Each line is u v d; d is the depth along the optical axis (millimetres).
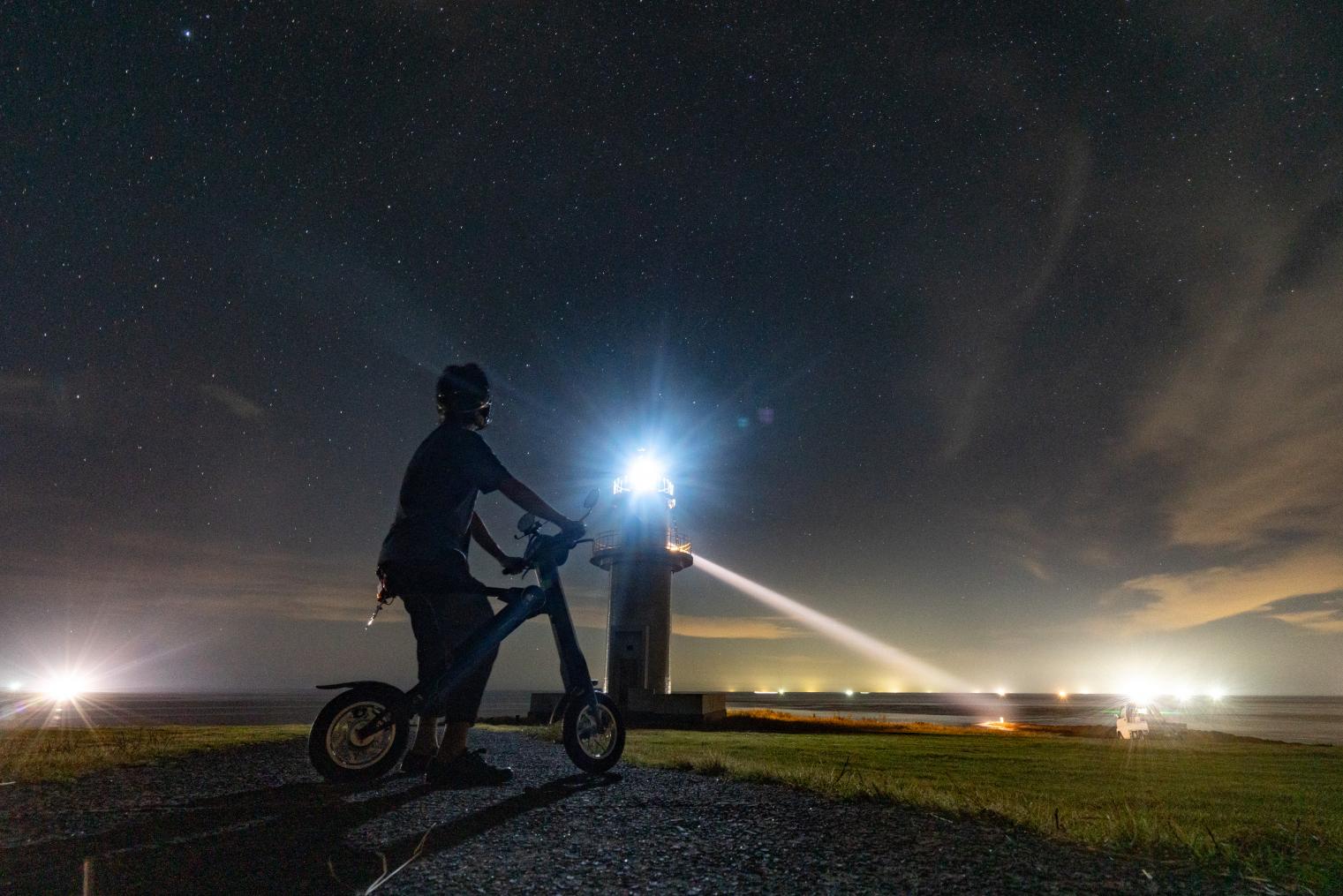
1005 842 2721
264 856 2256
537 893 1973
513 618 4141
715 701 24141
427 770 3857
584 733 4457
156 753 4879
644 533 25516
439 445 4121
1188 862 2488
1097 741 19391
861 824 2998
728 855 2451
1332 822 4258
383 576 3971
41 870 2080
